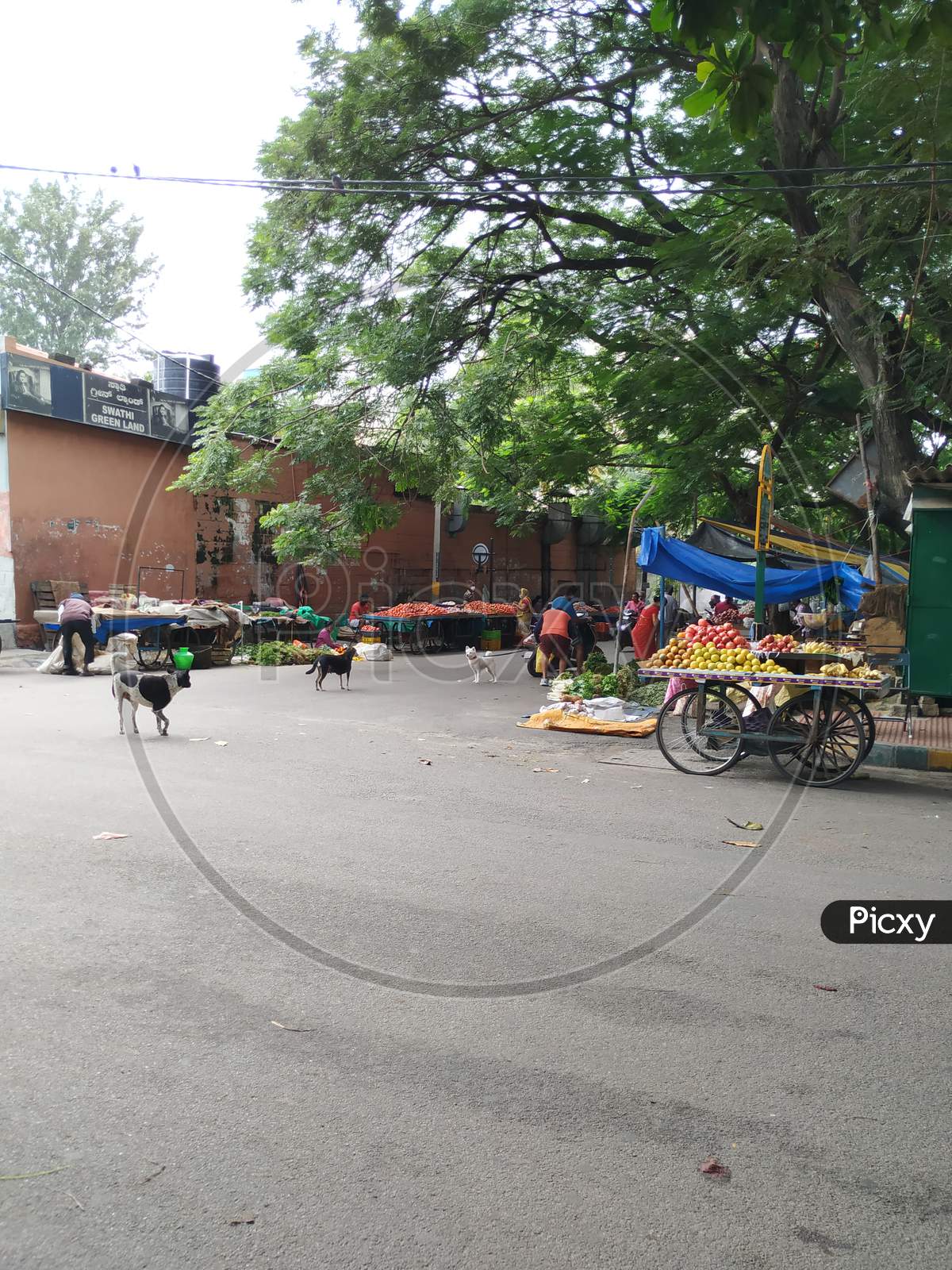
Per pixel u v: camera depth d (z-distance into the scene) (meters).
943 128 8.38
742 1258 2.17
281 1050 3.07
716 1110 2.79
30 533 17.77
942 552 9.67
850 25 4.70
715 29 4.36
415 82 12.30
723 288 11.58
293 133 12.91
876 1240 2.25
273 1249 2.16
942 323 9.63
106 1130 2.61
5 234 33.34
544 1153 2.55
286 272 14.16
